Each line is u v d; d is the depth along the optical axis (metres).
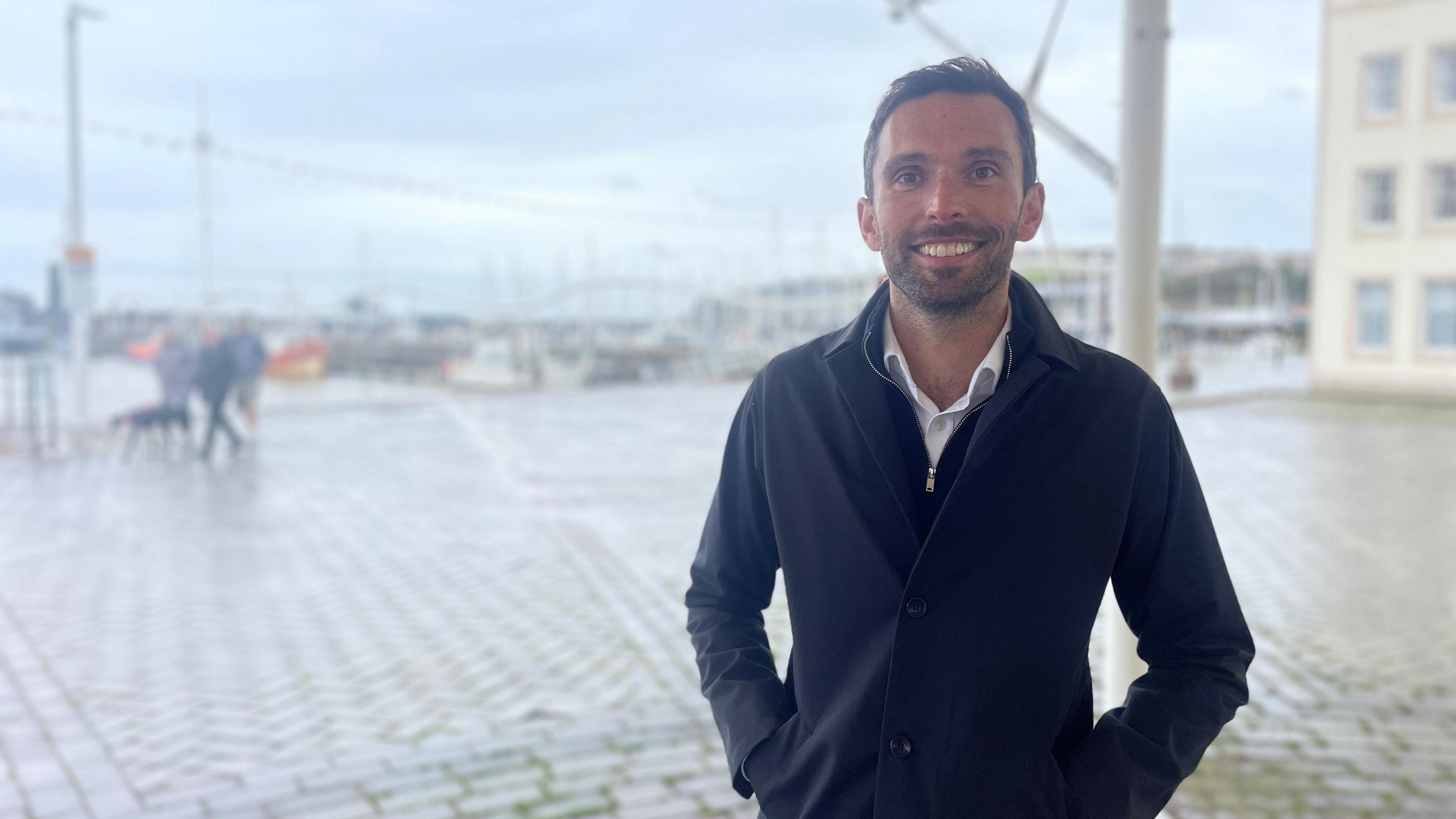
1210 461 12.84
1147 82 3.55
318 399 23.69
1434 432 16.39
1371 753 3.84
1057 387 1.32
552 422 17.78
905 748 1.27
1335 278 25.25
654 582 6.65
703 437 15.45
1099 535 1.29
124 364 39.81
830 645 1.35
